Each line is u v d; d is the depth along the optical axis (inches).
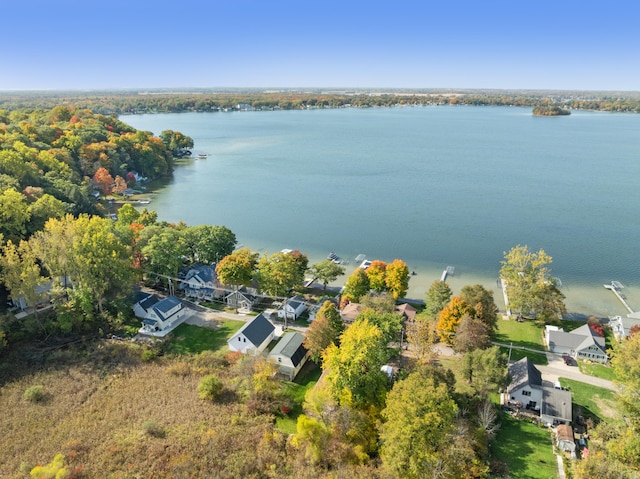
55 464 1569.9
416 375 1774.1
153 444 1745.8
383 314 2375.7
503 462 1723.7
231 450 1733.5
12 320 2461.9
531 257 2898.6
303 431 1676.9
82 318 2561.5
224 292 3043.8
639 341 1932.8
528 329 2773.1
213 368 2276.1
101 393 2058.3
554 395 1989.4
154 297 2888.8
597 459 1641.2
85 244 2546.8
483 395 1983.3
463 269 3681.1
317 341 2261.3
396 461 1558.8
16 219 2935.5
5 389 2049.7
